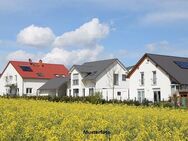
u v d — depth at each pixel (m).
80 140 12.55
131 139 14.27
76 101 35.81
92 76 62.59
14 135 13.06
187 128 16.77
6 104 22.69
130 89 55.28
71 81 65.38
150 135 14.65
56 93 68.44
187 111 24.91
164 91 51.03
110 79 63.44
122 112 21.77
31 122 15.90
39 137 12.92
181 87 50.09
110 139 13.03
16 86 74.44
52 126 15.02
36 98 37.78
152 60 52.69
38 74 76.19
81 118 17.92
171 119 19.70
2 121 16.27
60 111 21.09
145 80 53.47
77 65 65.31
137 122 17.89
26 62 78.06
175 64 53.25
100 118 18.33
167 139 14.36
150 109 25.14
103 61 65.88
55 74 78.56
